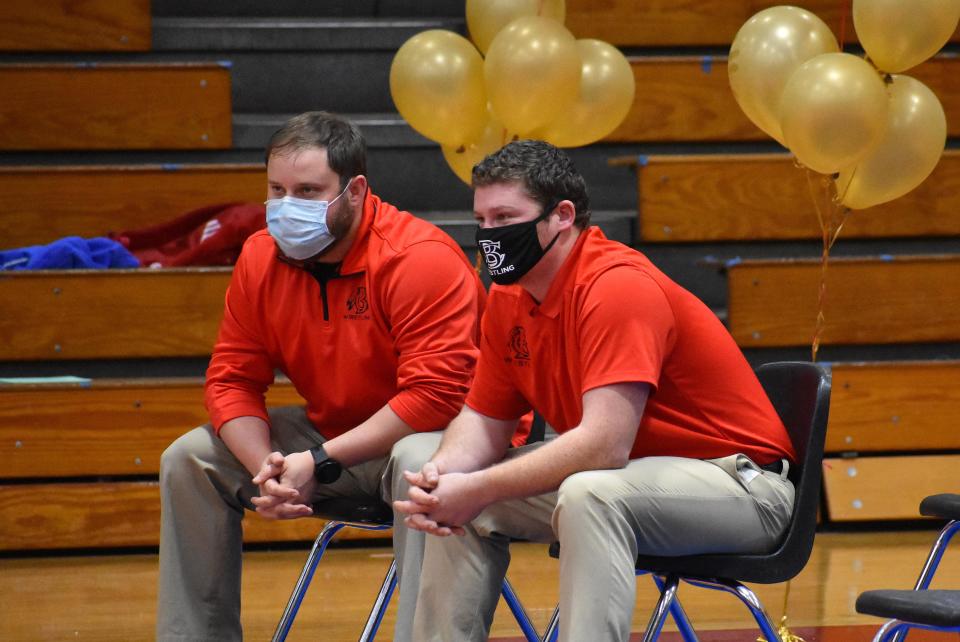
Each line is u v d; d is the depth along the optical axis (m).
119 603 10.38
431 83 10.64
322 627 9.52
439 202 14.99
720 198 13.99
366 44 15.57
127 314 12.84
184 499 7.21
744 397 6.29
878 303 13.53
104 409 12.38
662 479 5.82
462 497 5.88
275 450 7.61
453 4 16.70
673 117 14.85
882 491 13.03
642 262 6.22
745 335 13.41
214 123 14.56
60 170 13.94
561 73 10.16
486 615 6.32
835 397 13.08
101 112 14.47
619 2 15.30
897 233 14.23
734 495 5.92
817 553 12.07
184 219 13.73
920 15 9.19
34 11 15.02
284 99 15.53
